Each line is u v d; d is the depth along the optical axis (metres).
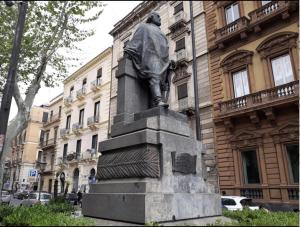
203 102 17.47
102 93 27.02
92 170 25.38
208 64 17.94
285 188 12.68
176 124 4.81
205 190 4.79
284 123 13.25
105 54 28.12
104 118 25.81
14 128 7.77
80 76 31.25
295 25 14.00
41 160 37.09
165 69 5.36
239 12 17.20
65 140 31.00
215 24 18.39
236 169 14.80
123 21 26.84
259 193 13.64
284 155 13.12
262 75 14.91
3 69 8.61
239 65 16.09
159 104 4.81
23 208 5.30
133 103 5.17
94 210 4.38
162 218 3.79
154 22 5.95
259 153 14.02
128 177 4.27
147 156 4.15
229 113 15.14
